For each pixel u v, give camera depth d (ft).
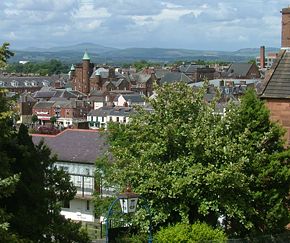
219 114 121.39
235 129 120.06
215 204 110.01
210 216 116.67
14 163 106.22
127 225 126.41
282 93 130.93
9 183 85.25
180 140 115.65
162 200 112.78
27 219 101.09
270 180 117.19
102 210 156.46
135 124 121.19
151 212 112.37
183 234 105.29
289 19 136.56
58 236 107.86
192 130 114.32
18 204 104.99
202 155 112.68
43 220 104.88
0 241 85.66
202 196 110.93
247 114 120.67
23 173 106.93
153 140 119.03
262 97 132.05
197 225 107.04
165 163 115.55
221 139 114.01
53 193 110.22
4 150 103.60
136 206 102.06
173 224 112.57
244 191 112.57
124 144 140.36
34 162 109.29
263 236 115.03
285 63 135.33
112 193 191.21
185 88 123.95
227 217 119.65
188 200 111.86
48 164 116.88
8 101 96.53
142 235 113.29
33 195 104.88
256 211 114.52
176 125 116.67
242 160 109.91
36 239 103.09
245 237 114.73
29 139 110.63
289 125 130.52
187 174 110.52
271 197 115.75
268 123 120.78
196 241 105.09
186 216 110.22
